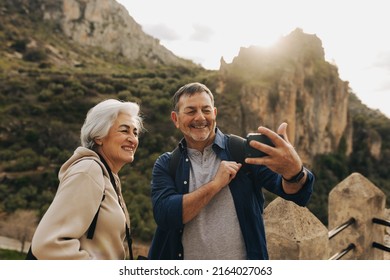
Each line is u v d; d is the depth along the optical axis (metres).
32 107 39.69
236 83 54.81
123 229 1.98
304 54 61.78
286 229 3.21
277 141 1.85
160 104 41.91
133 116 2.20
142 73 62.81
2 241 23.16
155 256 2.45
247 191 2.21
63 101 41.97
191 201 2.04
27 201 27.48
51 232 1.70
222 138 2.35
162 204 2.17
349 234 4.39
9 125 36.53
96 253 1.83
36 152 34.47
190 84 2.29
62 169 2.00
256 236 2.17
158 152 34.44
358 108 88.75
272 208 3.41
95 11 102.62
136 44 108.19
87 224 1.79
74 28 95.19
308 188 2.02
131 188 27.05
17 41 72.31
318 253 3.30
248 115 51.44
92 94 45.38
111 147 2.10
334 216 4.54
